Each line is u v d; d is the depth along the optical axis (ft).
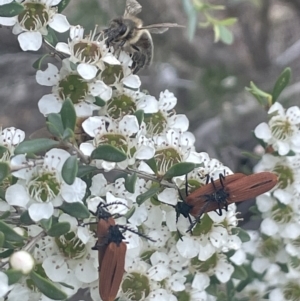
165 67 1.00
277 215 0.52
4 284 0.32
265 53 1.02
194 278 0.46
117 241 0.36
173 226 0.41
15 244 0.37
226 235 0.42
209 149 0.88
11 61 1.00
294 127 0.51
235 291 0.56
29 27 0.41
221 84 0.96
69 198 0.36
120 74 0.43
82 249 0.39
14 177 0.38
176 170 0.38
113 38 0.51
